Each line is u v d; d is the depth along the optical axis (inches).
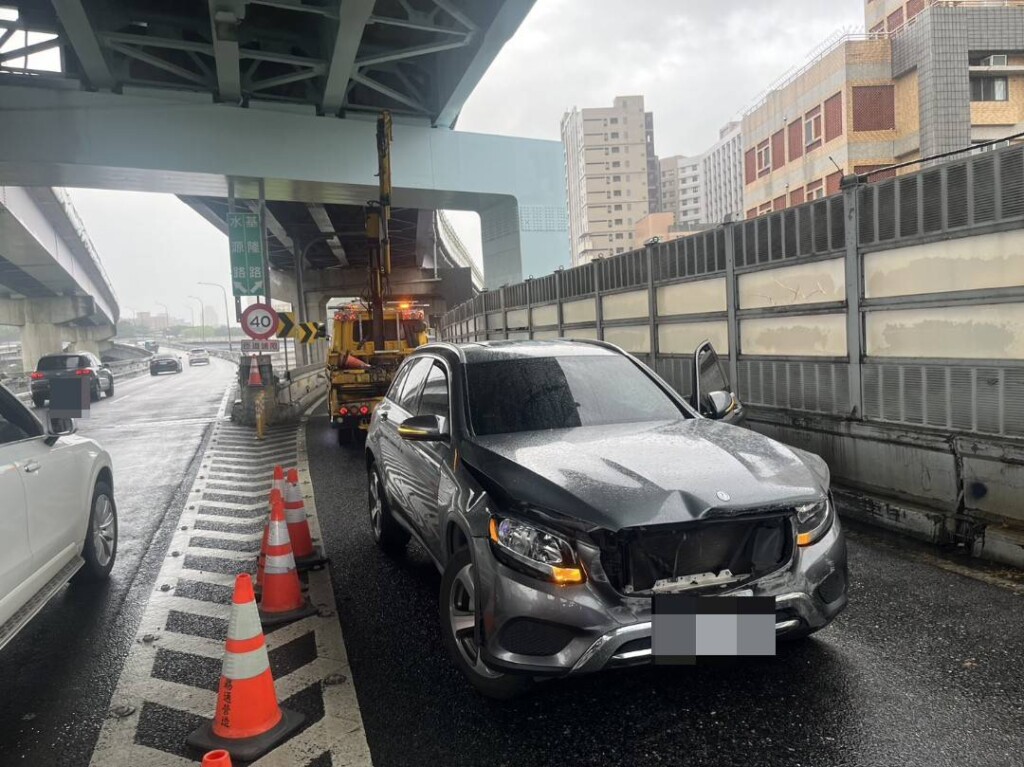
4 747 118.4
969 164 191.0
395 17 749.9
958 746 105.3
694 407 216.4
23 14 703.7
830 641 141.5
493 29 681.6
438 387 182.1
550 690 128.6
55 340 2320.4
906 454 216.2
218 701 117.9
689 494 113.6
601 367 178.7
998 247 185.8
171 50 759.1
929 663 130.5
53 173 748.6
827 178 1414.9
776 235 271.1
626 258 391.5
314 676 139.3
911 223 211.0
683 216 6865.2
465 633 128.0
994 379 189.3
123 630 169.6
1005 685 121.6
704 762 105.0
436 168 858.8
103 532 209.8
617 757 107.5
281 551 173.8
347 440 480.4
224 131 759.1
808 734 110.4
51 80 710.5
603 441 141.1
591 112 5369.1
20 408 167.2
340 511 282.8
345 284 2026.3
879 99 1341.0
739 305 297.6
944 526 195.8
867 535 210.7
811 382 258.5
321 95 816.9
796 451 143.0
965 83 1244.5
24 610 143.5
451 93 816.9
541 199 909.8
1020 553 174.1
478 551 118.7
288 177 784.3
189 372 2001.7
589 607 107.9
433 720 120.8
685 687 127.0
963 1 1347.2
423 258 1863.9
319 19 729.0
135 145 729.0
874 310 228.5
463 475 135.6
